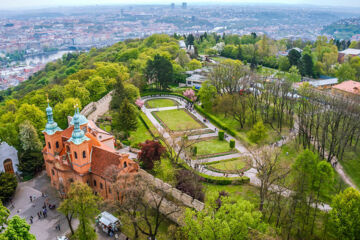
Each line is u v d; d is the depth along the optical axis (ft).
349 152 344.28
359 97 396.78
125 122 394.11
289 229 225.76
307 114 391.04
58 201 278.87
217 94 494.59
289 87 443.73
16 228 183.42
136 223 225.97
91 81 509.76
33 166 317.22
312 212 255.29
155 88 622.13
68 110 410.31
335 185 290.35
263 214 252.21
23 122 352.69
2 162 317.63
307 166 254.06
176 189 269.85
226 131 428.97
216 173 319.06
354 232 207.41
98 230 244.42
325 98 401.70
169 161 314.96
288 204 253.85
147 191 249.34
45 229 244.42
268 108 444.55
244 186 296.71
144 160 315.58
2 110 457.27
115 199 257.96
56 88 485.56
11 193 278.05
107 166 263.49
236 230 189.16
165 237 236.63
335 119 342.03
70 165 277.23
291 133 396.37
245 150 371.15
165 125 447.42
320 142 367.04
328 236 229.66
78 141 259.80
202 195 269.03
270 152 292.61
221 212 199.00
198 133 423.23
